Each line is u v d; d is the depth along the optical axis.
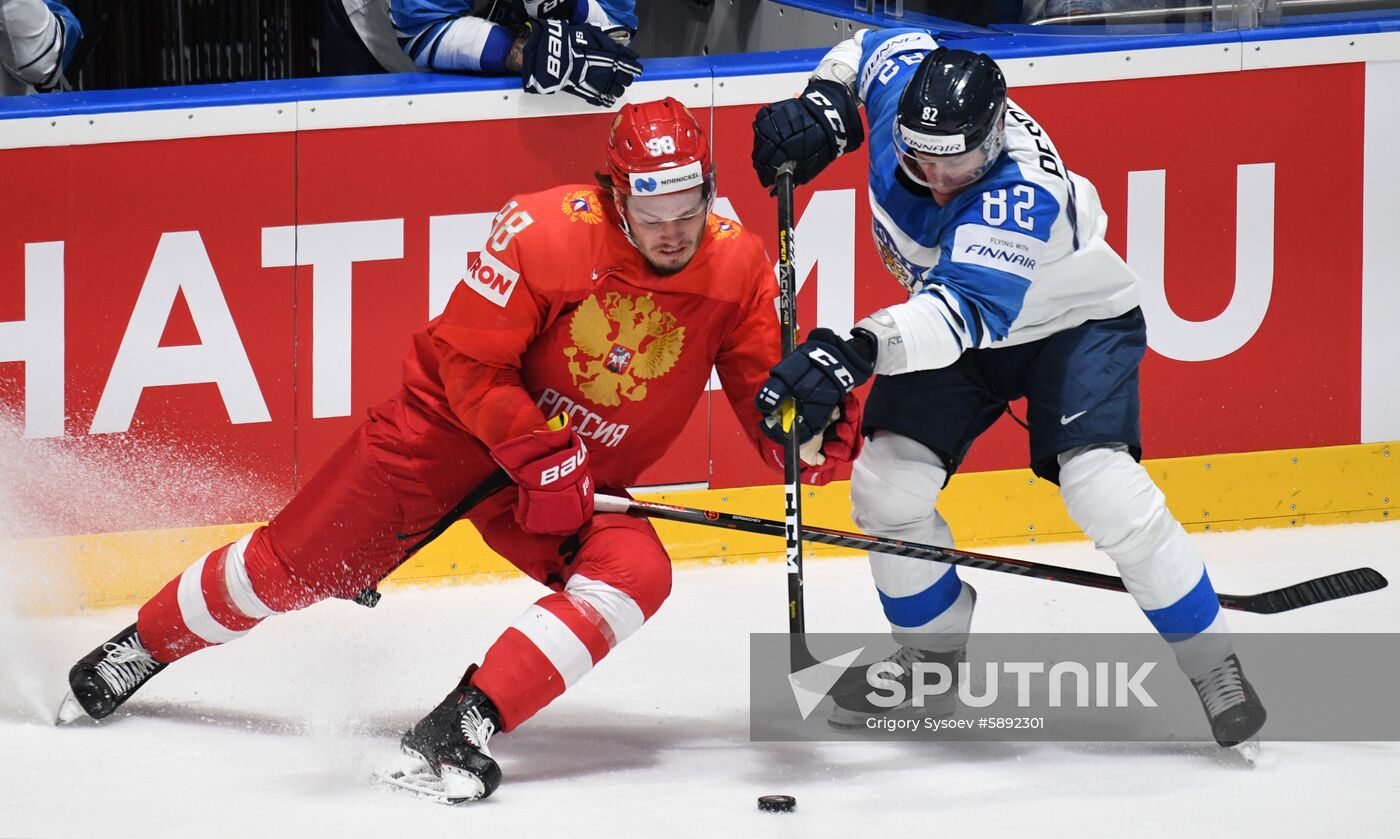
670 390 12.05
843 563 18.05
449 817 10.64
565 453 11.43
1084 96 17.91
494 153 17.22
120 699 12.92
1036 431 12.27
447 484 12.34
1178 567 11.85
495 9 18.05
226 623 12.71
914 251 12.02
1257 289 18.38
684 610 16.25
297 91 16.89
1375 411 18.77
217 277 16.92
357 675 14.30
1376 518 18.91
